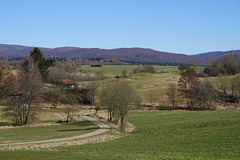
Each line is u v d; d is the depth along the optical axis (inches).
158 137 1995.6
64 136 2117.4
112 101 2893.7
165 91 5374.0
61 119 3230.8
